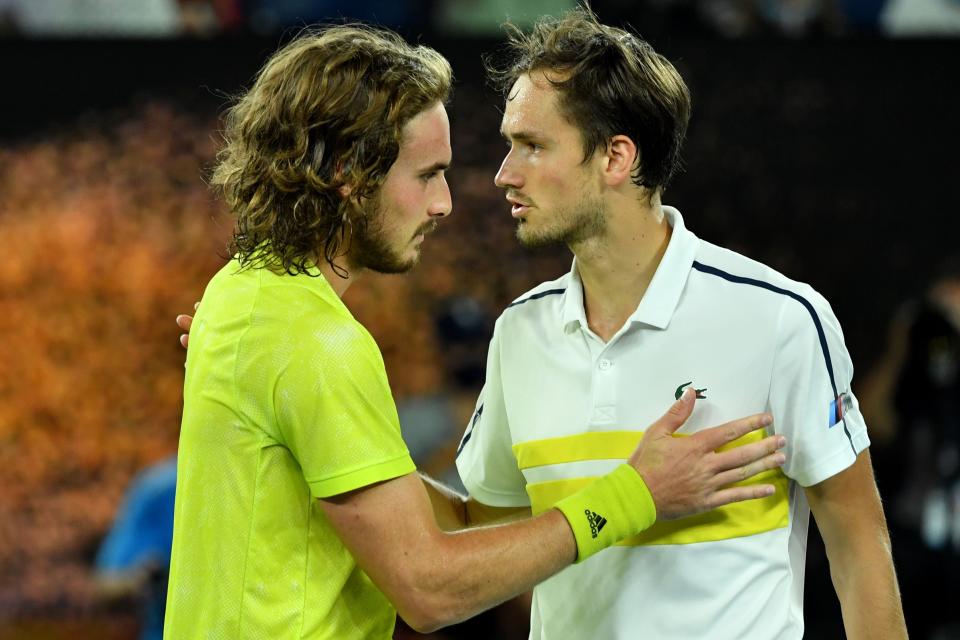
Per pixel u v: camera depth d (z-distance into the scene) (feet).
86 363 50.70
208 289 22.31
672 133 23.59
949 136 50.52
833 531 23.73
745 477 21.74
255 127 21.58
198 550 21.08
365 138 20.97
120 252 50.70
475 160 50.65
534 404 24.49
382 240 21.70
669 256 23.48
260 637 20.49
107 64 50.37
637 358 23.39
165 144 50.60
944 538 50.72
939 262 50.55
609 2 55.47
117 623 50.62
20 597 50.49
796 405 22.77
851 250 50.70
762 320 22.90
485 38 50.52
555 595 24.43
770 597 23.32
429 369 51.29
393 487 20.38
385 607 22.13
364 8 55.16
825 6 56.08
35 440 50.60
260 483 20.58
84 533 50.72
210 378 20.98
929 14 56.03
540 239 23.40
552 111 22.90
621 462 23.31
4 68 50.03
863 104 50.65
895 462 51.06
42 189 50.39
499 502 26.68
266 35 50.85
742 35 51.52
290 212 21.20
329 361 20.16
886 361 50.78
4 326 50.49
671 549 23.13
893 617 23.08
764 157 50.65
